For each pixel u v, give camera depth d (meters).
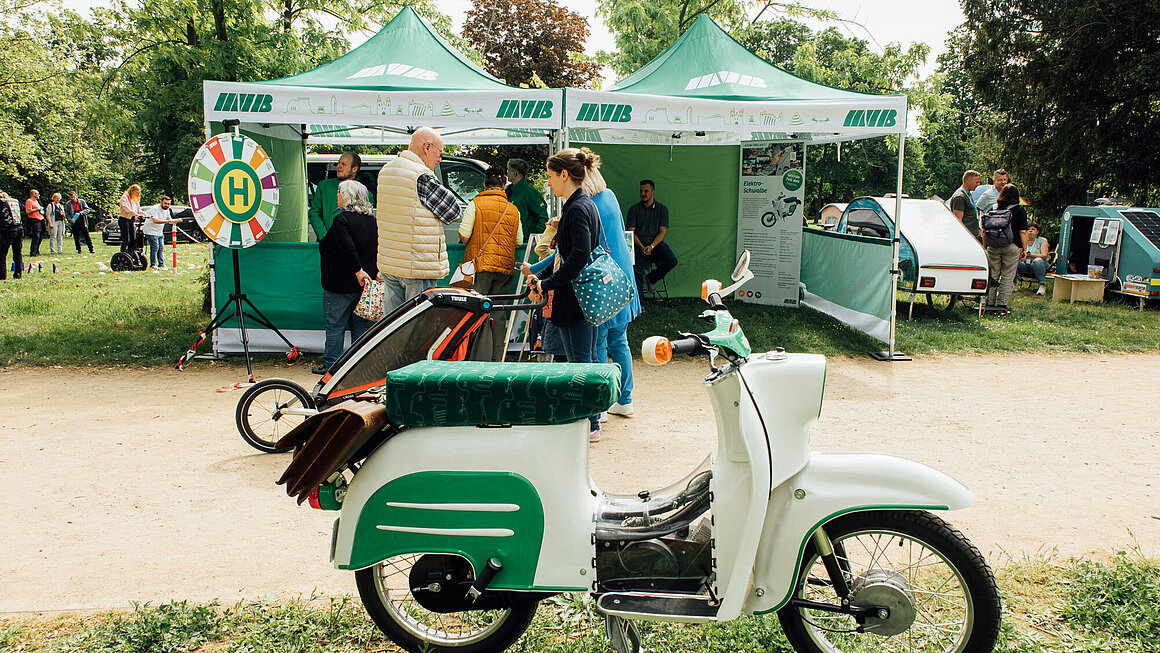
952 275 10.74
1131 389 7.46
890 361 8.67
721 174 12.32
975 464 5.41
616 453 5.65
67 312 11.23
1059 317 11.07
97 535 4.32
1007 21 18.53
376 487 2.76
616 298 5.17
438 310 3.60
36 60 25.78
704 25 9.91
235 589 3.75
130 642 3.21
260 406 6.01
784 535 2.69
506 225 7.67
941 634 2.97
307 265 8.48
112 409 6.70
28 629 3.38
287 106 7.75
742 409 2.65
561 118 7.78
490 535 2.73
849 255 9.98
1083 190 18.95
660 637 3.22
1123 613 3.31
